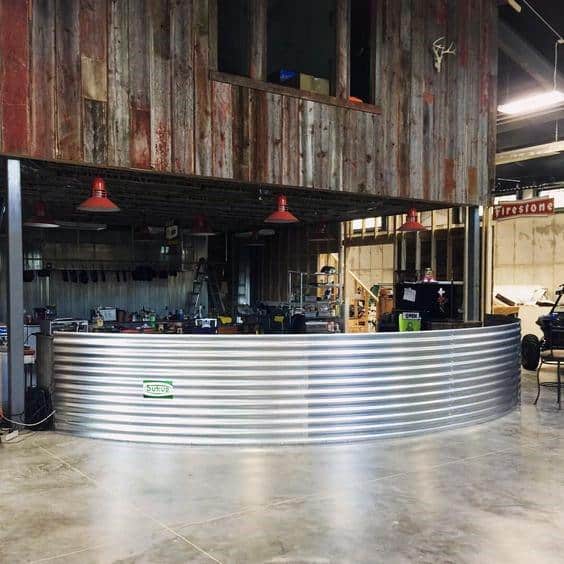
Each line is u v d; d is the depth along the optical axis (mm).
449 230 11875
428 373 5582
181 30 5676
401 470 4480
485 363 6094
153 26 5531
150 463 4574
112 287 12109
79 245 11719
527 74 10375
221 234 14328
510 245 14023
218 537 3297
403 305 8117
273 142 6176
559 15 8656
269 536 3316
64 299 11523
